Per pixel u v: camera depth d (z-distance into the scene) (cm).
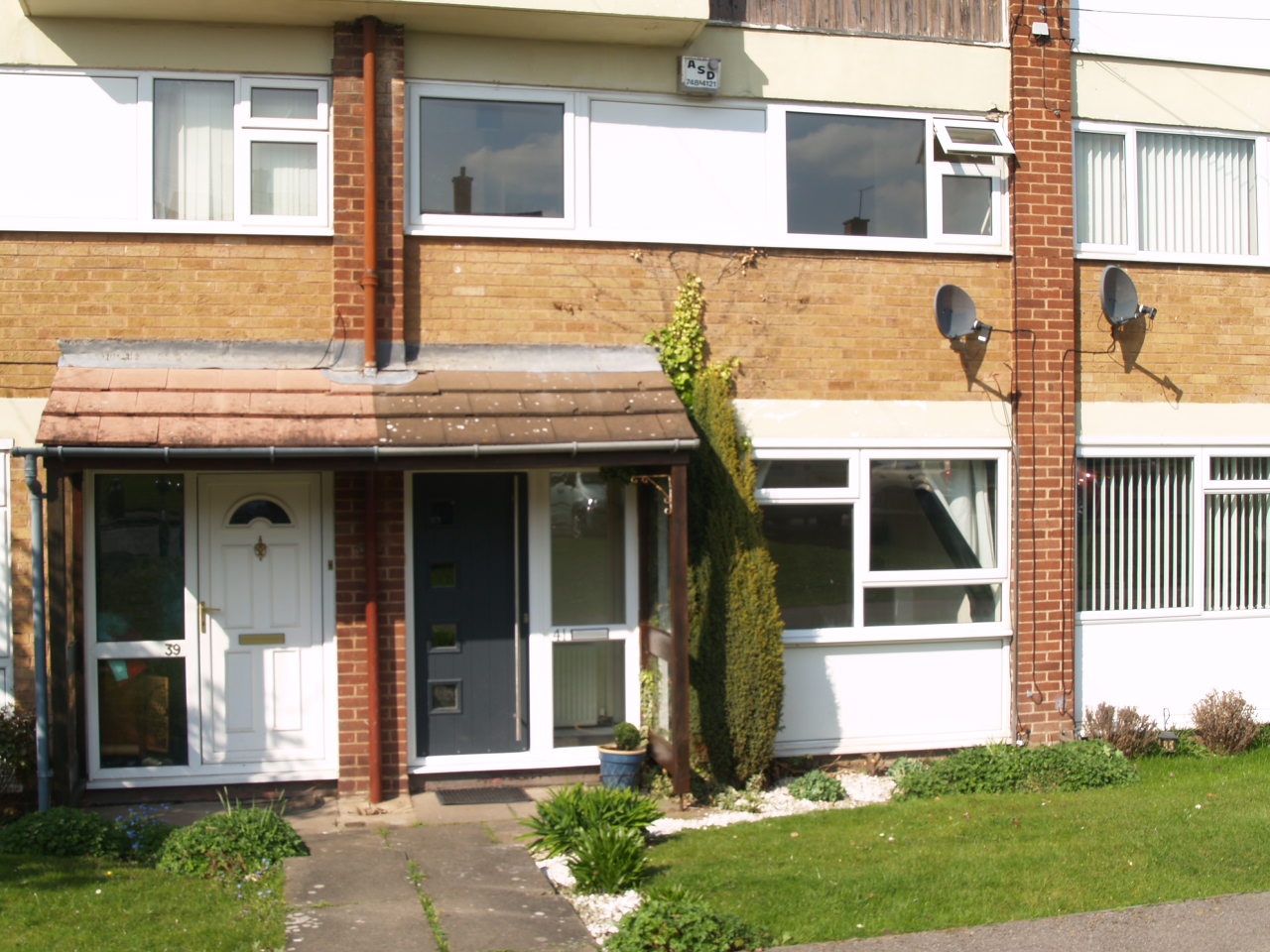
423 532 963
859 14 1043
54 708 822
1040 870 732
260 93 937
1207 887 703
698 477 955
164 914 645
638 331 988
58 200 905
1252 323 1131
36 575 817
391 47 939
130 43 914
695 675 945
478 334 960
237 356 914
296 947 611
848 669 1028
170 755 919
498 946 620
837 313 1026
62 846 755
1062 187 1072
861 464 1031
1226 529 1138
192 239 916
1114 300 1074
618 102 993
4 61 899
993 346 1060
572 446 863
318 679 938
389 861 758
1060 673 1066
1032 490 1059
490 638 973
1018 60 1066
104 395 842
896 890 698
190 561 922
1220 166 1148
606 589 997
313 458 838
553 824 777
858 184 1043
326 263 934
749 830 835
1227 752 1077
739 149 1015
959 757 981
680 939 613
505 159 976
